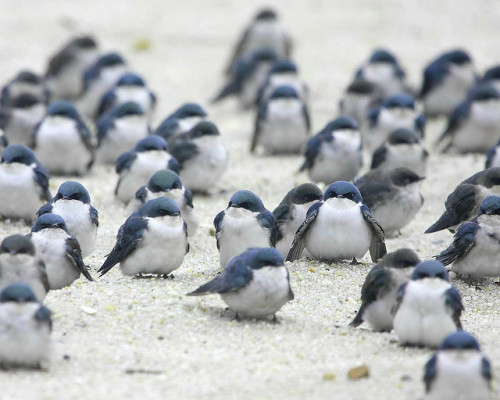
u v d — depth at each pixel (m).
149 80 33.09
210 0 45.03
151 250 14.11
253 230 14.66
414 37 38.34
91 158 21.73
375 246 15.38
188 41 38.34
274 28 33.72
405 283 11.77
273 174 22.30
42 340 10.80
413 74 33.38
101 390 10.45
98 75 29.22
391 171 17.64
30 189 17.62
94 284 13.98
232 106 31.12
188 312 12.91
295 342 12.03
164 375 10.92
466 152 24.53
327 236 14.96
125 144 22.53
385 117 23.86
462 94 28.48
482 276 14.94
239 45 33.72
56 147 21.19
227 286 12.18
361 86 26.92
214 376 10.91
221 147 20.22
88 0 44.78
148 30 39.62
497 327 13.15
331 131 20.97
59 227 14.10
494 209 14.45
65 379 10.73
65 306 12.96
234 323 12.59
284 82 28.28
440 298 11.45
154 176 16.78
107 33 39.03
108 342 11.84
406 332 11.68
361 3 43.91
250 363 11.30
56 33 38.69
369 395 10.53
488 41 37.47
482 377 10.02
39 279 12.59
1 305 10.75
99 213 18.75
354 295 14.14
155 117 28.84
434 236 18.09
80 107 29.77
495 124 23.88
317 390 10.62
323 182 21.34
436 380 10.06
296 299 13.87
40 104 24.12
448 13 41.78
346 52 36.19
